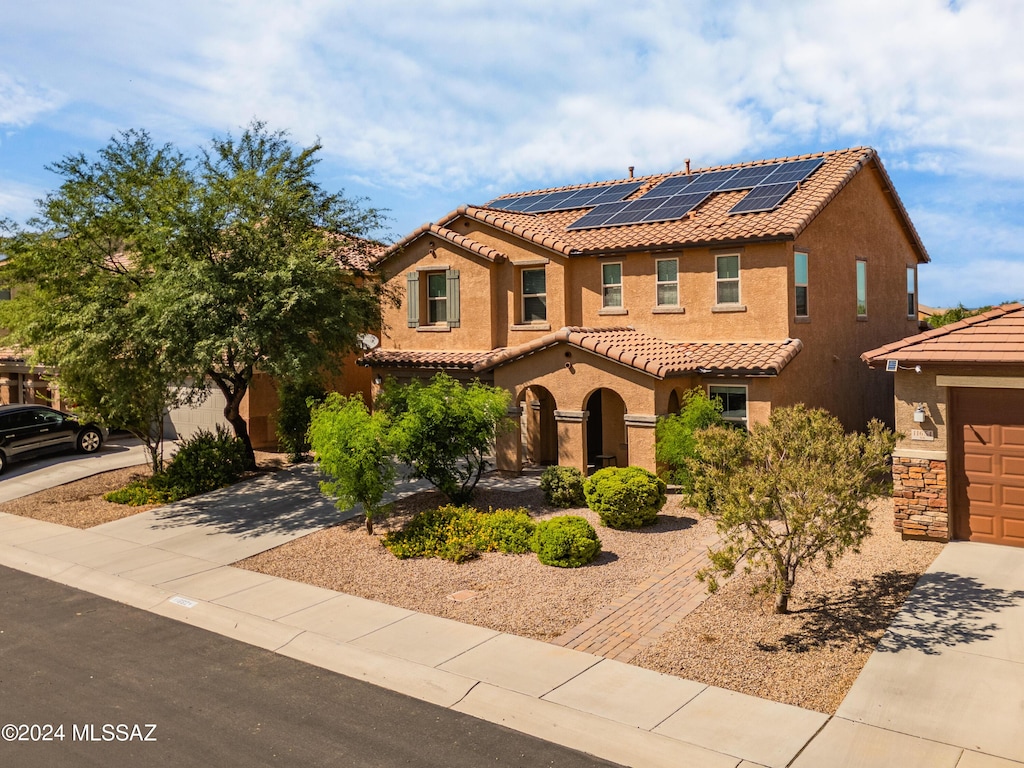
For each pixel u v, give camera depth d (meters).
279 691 8.89
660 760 7.22
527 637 10.09
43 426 23.53
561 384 19.19
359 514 16.55
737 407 18.70
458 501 16.58
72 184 17.92
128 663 9.77
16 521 17.52
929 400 12.70
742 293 19.30
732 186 22.25
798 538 10.03
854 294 22.31
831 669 8.76
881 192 24.08
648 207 22.45
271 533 15.57
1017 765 6.88
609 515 14.69
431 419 15.80
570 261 21.78
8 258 18.50
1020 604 10.16
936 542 12.77
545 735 7.78
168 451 24.44
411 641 10.07
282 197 17.48
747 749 7.27
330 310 17.52
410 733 7.88
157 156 18.77
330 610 11.31
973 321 13.16
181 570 13.52
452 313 23.06
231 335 16.02
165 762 7.38
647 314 20.75
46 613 11.73
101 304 16.73
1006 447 12.44
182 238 16.61
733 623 10.14
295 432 21.62
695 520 15.17
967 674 8.49
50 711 8.48
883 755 7.11
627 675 8.88
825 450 9.72
